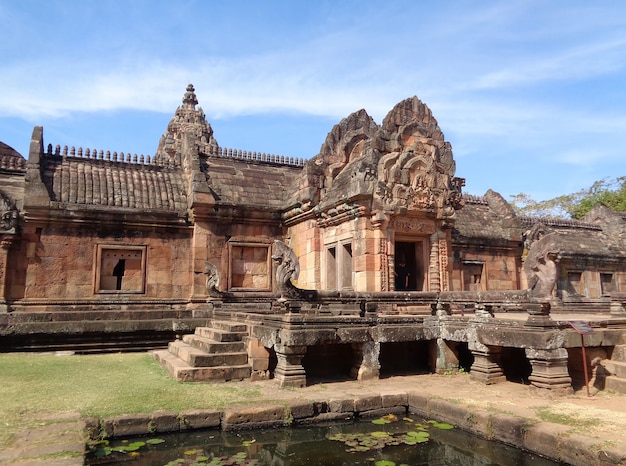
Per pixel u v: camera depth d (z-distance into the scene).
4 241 15.58
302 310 11.91
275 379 9.95
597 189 43.41
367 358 10.59
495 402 8.21
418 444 7.45
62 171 17.56
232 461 6.68
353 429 8.12
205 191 17.75
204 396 8.37
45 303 15.95
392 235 15.16
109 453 6.58
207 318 14.95
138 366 11.41
